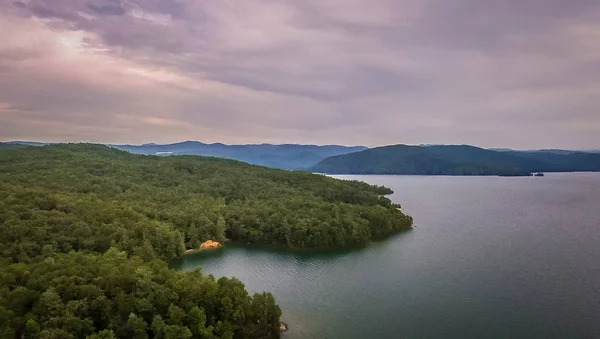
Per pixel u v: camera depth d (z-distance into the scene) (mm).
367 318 125250
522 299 139375
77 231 163250
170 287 110750
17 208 168625
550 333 115062
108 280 109875
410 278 162750
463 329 117750
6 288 103875
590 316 125312
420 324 121000
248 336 109562
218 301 110812
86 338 92375
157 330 99062
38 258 141000
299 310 131375
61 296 103688
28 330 94000
